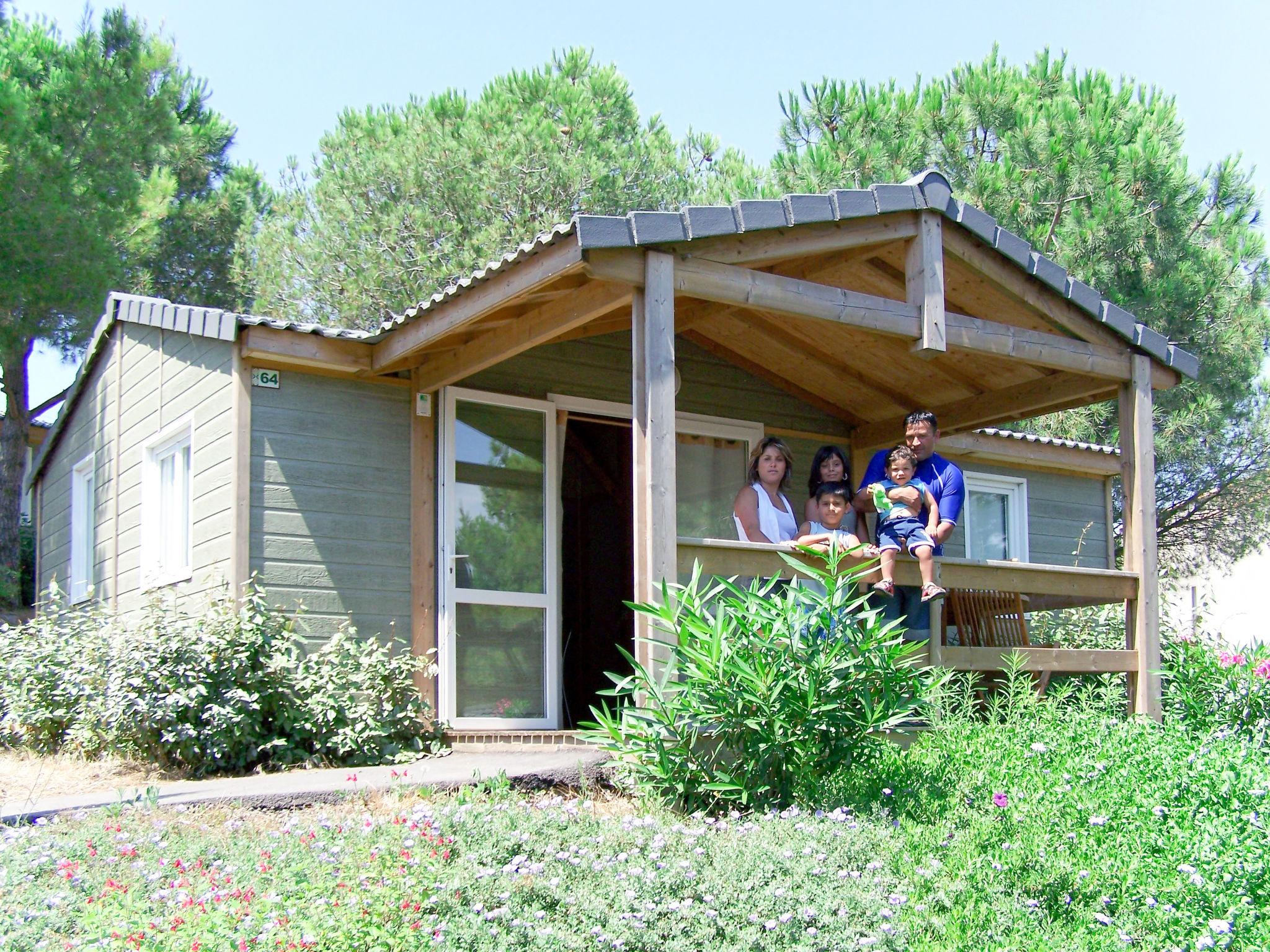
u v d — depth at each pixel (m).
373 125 20.53
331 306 19.55
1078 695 7.88
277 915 3.87
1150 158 16.06
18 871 4.48
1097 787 5.43
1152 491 8.24
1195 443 17.45
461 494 8.56
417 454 8.48
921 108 17.25
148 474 9.84
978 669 7.84
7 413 16.83
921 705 6.11
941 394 9.58
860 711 5.83
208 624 7.41
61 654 8.66
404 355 7.93
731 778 5.69
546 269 6.38
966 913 4.33
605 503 12.19
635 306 6.29
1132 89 17.59
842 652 5.79
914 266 7.35
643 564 6.14
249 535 7.87
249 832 5.09
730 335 9.33
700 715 5.70
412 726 7.75
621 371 9.39
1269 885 4.60
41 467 13.42
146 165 19.17
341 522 8.18
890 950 4.05
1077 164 16.05
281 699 7.40
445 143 19.31
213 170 23.38
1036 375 8.96
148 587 9.46
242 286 21.45
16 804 5.83
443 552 8.40
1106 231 15.69
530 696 8.65
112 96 16.27
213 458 8.30
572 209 19.31
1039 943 4.19
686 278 6.41
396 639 8.23
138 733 7.18
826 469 7.96
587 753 6.84
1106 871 4.64
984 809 5.36
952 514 7.68
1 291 14.72
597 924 4.07
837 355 9.22
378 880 4.20
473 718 8.37
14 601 15.97
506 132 19.61
